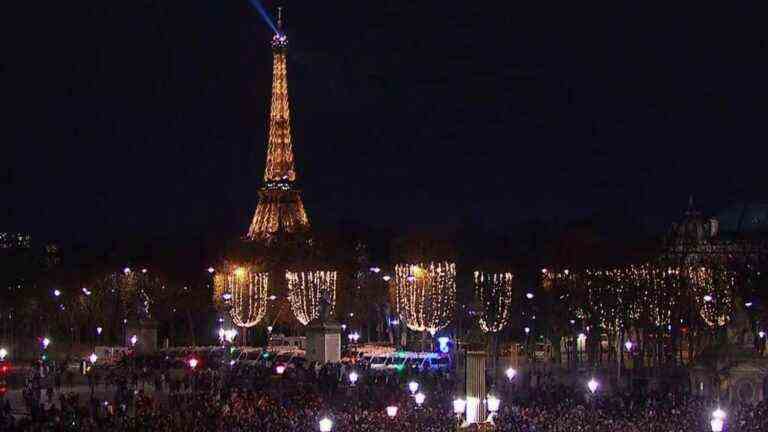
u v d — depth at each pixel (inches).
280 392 4722.0
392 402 4195.4
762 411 3969.0
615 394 4606.3
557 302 7362.2
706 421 3858.3
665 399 4439.0
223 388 4872.0
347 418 3959.2
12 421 4060.0
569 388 4825.3
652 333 6673.2
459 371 5073.8
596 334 6894.7
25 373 6117.1
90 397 4793.3
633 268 7229.3
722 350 5167.3
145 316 7440.9
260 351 6815.9
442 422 3836.1
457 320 7278.5
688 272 7017.7
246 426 3868.1
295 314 7642.7
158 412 4136.3
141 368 5935.0
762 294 6476.4
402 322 7391.7
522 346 7642.7
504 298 7317.9
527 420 3826.3
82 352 7726.4
